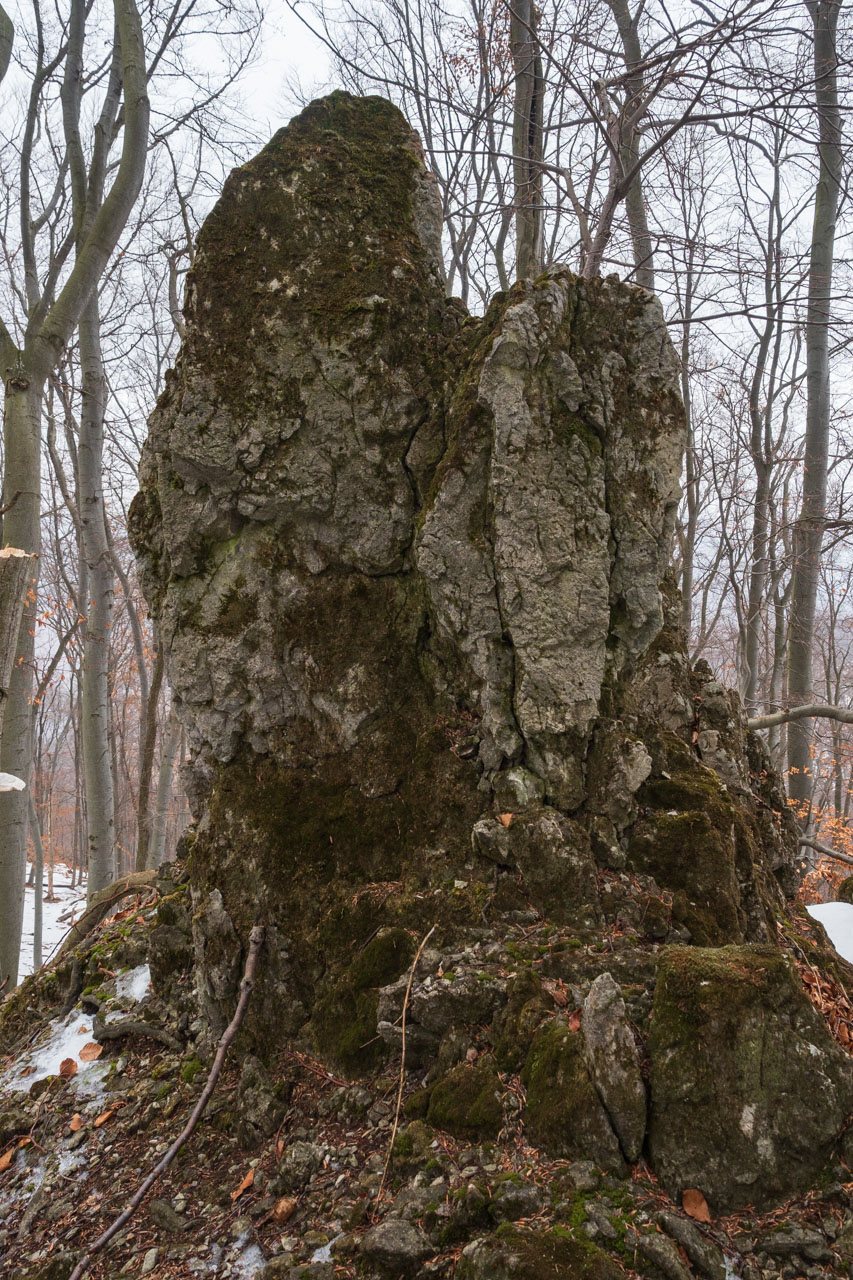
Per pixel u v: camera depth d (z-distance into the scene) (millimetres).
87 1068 3135
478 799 2898
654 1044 2100
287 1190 2314
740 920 2797
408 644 3113
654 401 2961
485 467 2893
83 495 8656
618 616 2953
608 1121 2033
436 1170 2131
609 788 2818
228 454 3064
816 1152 1973
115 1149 2691
